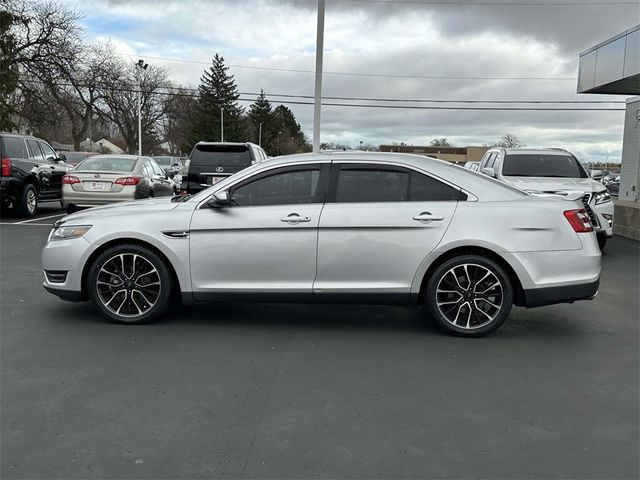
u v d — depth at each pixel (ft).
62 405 12.90
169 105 240.73
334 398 13.50
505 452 11.16
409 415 12.67
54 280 19.08
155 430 11.80
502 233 17.85
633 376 15.28
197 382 14.33
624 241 42.65
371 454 10.98
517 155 40.75
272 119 381.81
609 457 11.03
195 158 40.70
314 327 19.22
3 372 14.79
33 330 18.33
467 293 18.19
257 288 18.42
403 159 18.63
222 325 19.24
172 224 18.43
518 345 17.74
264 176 18.66
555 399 13.69
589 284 18.08
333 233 18.10
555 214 18.03
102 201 40.63
